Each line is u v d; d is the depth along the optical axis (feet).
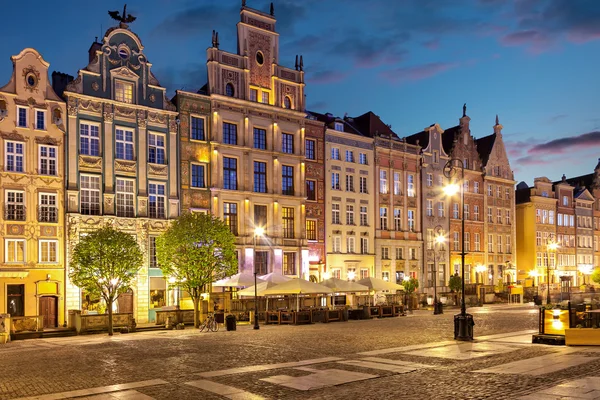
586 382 45.62
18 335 107.45
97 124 138.41
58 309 127.95
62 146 132.57
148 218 142.51
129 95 144.77
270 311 127.75
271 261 165.07
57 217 130.52
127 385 49.55
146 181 144.25
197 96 154.92
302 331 101.35
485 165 235.61
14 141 126.82
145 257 140.87
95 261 110.52
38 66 131.23
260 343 80.94
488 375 50.21
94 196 136.56
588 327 70.85
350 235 187.11
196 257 121.90
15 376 56.39
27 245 126.11
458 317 79.10
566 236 268.82
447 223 218.18
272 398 43.29
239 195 160.97
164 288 143.64
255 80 168.25
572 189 273.95
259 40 170.19
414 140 220.02
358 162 192.24
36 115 130.21
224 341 85.51
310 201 178.09
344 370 54.85
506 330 93.76
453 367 55.42
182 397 44.24
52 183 130.52
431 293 206.49
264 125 168.45
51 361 67.15
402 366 56.54
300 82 177.37
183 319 128.67
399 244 200.95
